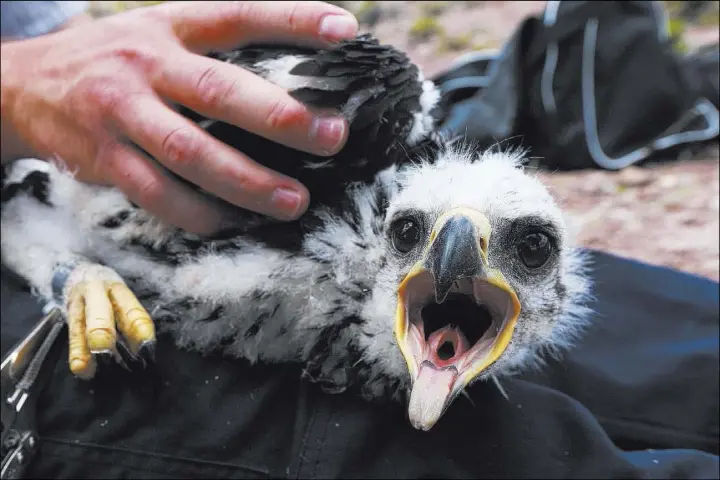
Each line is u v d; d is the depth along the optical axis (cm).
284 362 57
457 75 120
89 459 56
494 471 55
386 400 56
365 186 58
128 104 57
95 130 58
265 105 55
